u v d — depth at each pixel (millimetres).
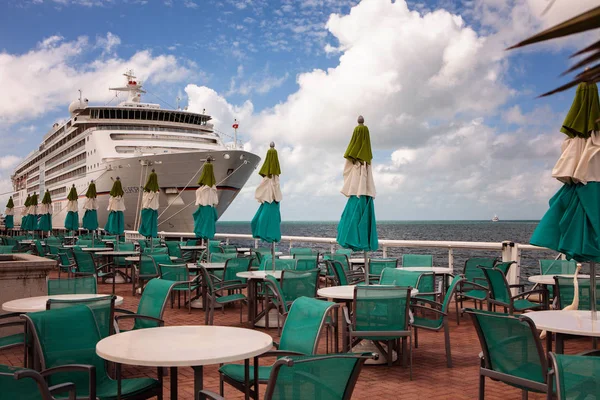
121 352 3328
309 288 7375
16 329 7227
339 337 8000
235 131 29359
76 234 39125
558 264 8656
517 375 3701
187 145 32844
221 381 4340
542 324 4145
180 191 29250
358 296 5488
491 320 3828
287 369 2514
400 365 6211
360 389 5277
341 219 7133
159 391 3908
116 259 14969
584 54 830
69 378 3939
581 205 4512
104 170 31234
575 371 2631
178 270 9492
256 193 9508
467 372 5887
